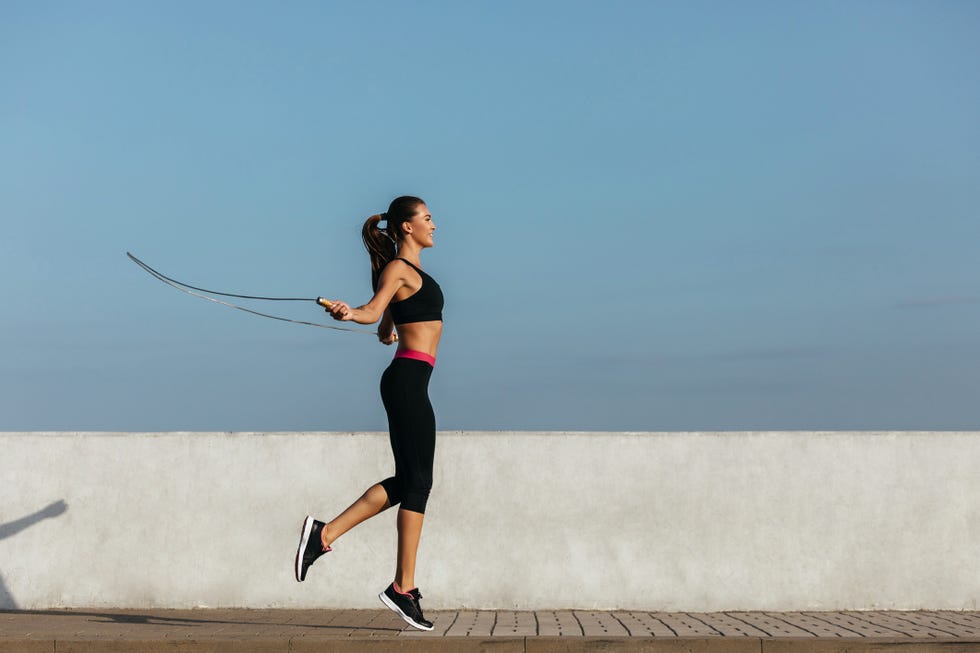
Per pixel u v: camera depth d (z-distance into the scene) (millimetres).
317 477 8047
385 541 7988
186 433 8125
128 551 8047
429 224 6312
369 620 7207
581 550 7898
